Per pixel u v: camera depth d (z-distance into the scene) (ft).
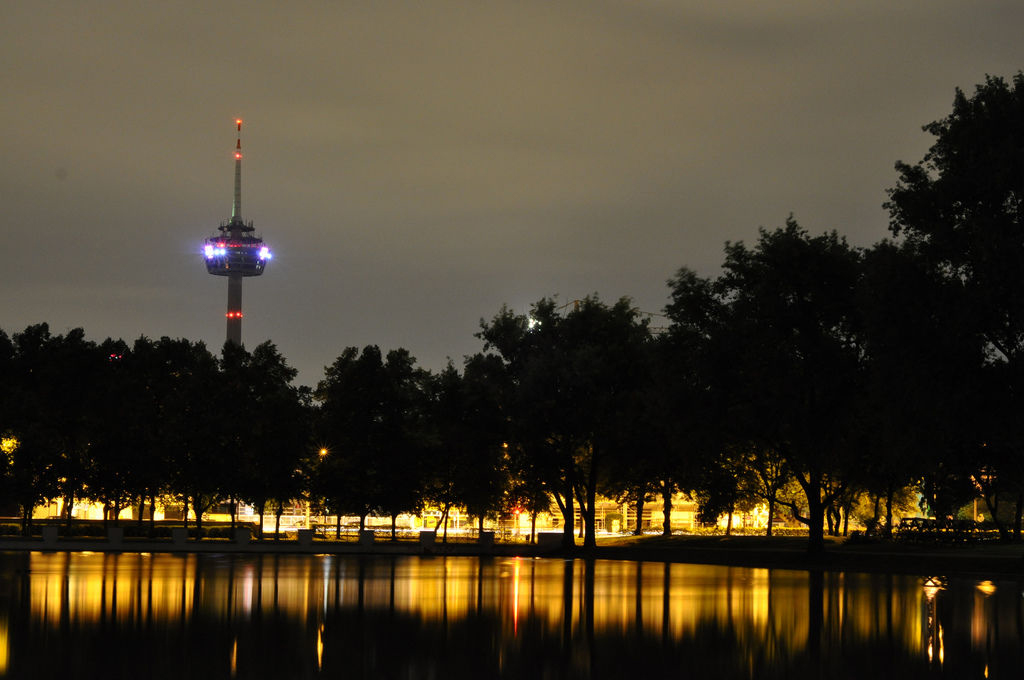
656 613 99.04
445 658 69.46
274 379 296.92
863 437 209.56
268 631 82.64
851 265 204.03
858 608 105.81
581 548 256.32
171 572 157.69
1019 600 117.19
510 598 115.34
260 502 284.82
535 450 253.65
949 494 239.91
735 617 95.86
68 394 286.66
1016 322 169.37
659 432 245.04
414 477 281.95
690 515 428.15
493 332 275.39
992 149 161.48
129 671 62.64
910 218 177.27
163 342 311.27
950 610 104.12
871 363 190.49
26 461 277.03
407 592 122.93
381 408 286.25
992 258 158.51
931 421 170.71
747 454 242.58
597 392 248.52
